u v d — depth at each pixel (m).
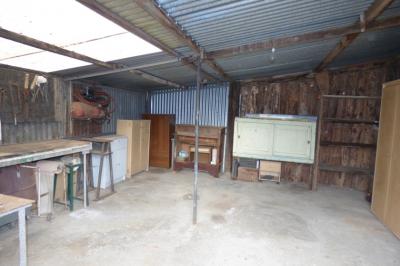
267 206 3.63
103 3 1.71
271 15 2.17
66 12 1.73
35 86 3.38
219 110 5.83
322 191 4.50
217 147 5.25
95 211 3.24
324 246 2.56
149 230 2.77
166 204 3.56
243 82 5.53
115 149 4.45
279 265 2.22
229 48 2.97
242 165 5.04
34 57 2.70
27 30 2.02
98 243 2.47
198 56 3.03
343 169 4.52
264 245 2.54
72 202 3.24
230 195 4.07
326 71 4.62
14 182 2.79
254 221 3.10
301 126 4.54
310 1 1.97
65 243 2.45
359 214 3.45
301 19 2.31
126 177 4.92
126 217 3.09
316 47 3.31
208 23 2.24
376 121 4.34
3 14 1.73
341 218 3.29
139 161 5.25
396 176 2.86
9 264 2.08
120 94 5.48
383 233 2.89
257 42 2.83
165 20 2.00
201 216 3.19
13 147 2.87
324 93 4.60
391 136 3.04
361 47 3.62
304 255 2.39
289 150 4.62
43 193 3.01
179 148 5.67
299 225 3.04
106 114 4.61
